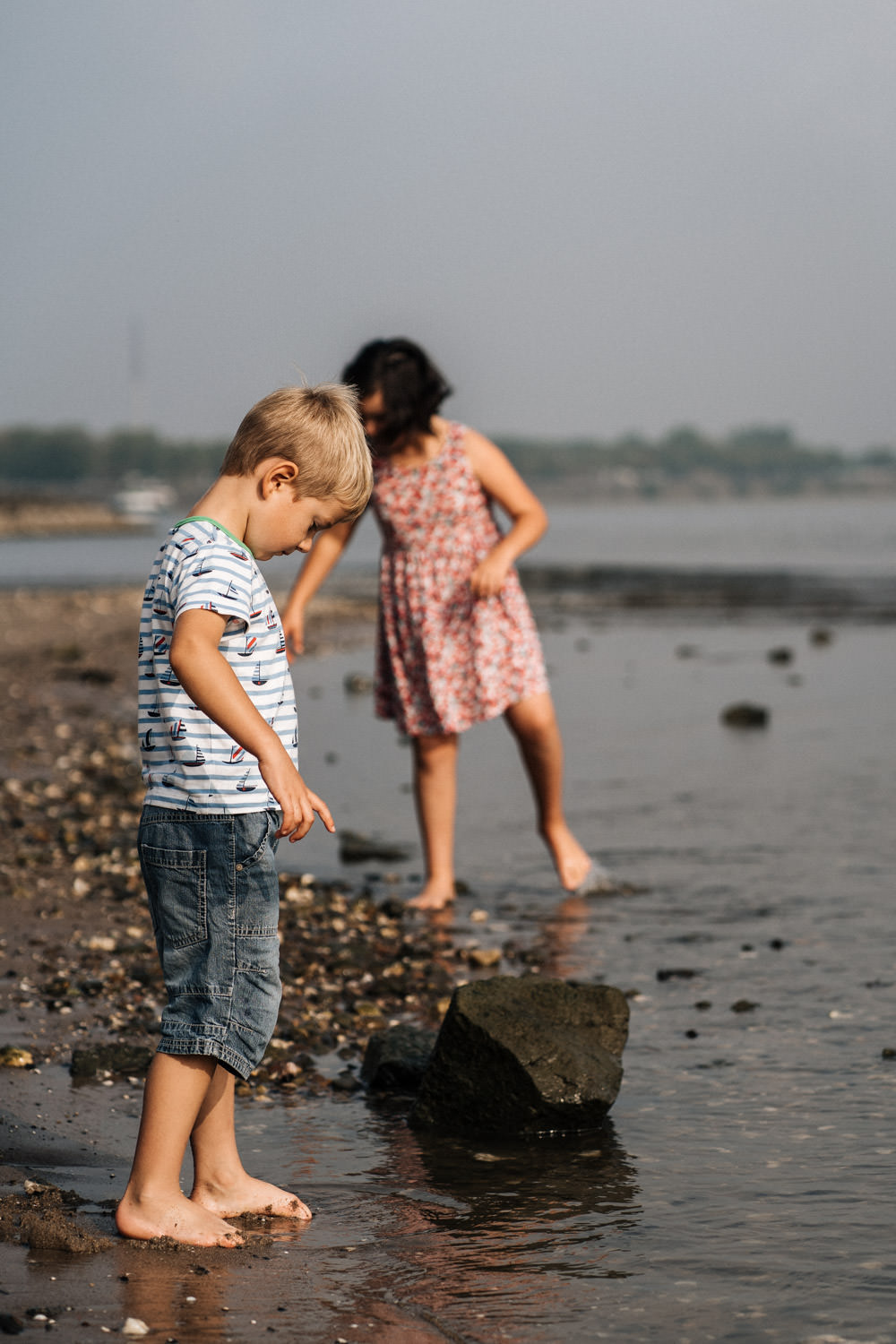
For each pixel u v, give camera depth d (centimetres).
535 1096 349
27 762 917
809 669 1566
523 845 725
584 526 10194
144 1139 282
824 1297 261
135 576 3459
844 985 471
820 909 576
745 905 586
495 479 575
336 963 495
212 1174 301
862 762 962
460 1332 245
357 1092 387
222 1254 274
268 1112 369
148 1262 268
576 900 604
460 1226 295
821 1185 316
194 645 266
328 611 2439
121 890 590
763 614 2416
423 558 581
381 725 1177
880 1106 365
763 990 468
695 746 1047
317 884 629
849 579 3350
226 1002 282
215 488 295
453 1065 358
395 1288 262
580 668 1603
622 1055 407
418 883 643
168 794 282
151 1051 404
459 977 489
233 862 280
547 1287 265
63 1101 365
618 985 477
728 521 11962
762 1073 391
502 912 584
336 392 297
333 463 289
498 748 1080
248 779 282
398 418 555
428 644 581
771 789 867
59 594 2555
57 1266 264
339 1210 304
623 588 3166
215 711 265
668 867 663
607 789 878
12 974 471
